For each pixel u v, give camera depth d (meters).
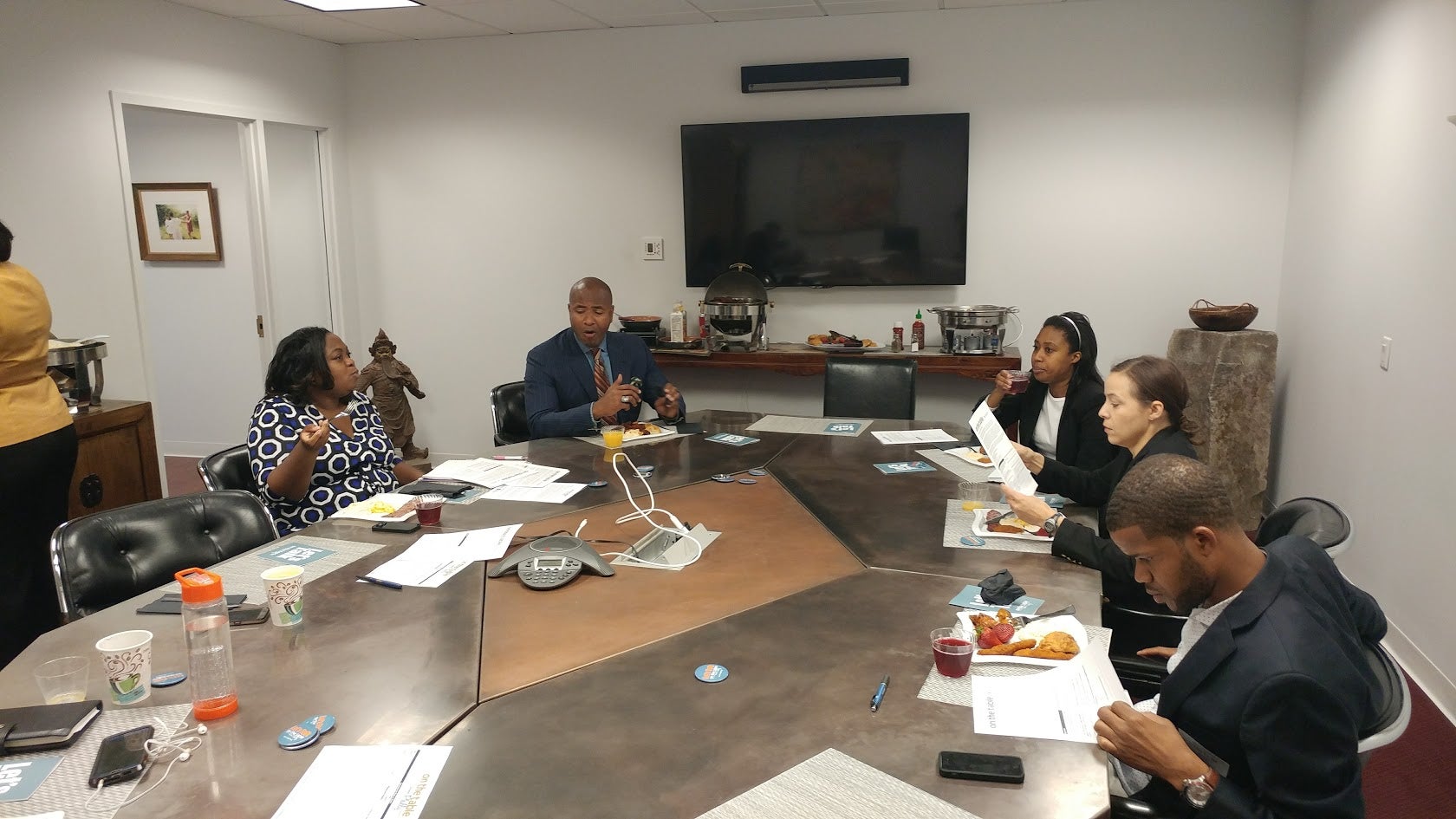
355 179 5.75
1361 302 3.57
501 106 5.46
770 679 1.54
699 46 5.11
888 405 4.02
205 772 1.29
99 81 4.15
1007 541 2.22
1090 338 2.87
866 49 4.90
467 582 2.01
